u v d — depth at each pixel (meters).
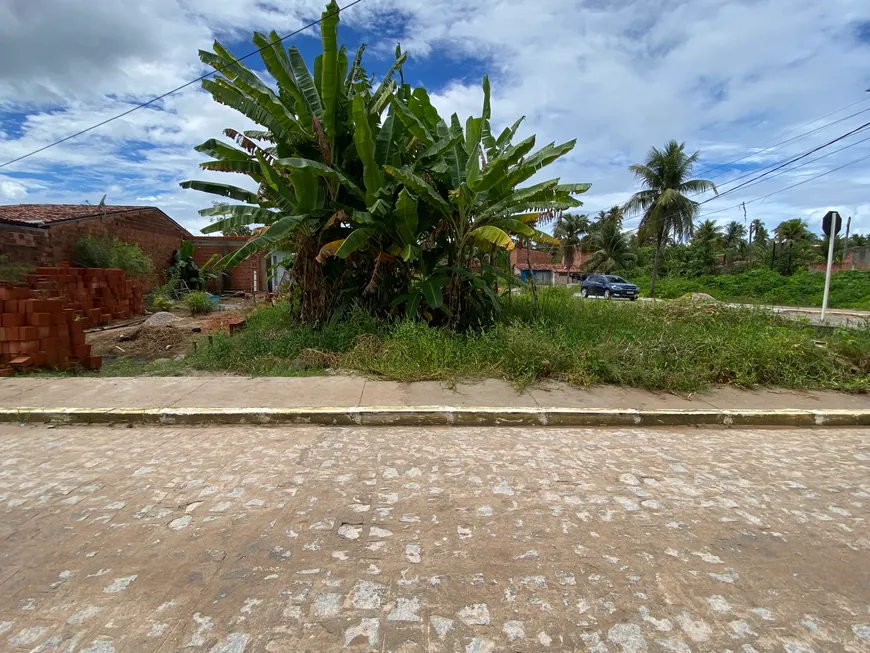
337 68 8.04
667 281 32.56
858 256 36.81
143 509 3.16
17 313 6.96
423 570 2.53
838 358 7.00
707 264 37.38
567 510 3.20
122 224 18.08
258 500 3.29
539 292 13.62
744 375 6.53
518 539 2.83
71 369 7.31
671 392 6.13
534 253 47.41
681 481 3.70
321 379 6.51
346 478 3.68
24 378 6.54
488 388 6.12
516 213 9.03
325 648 1.99
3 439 4.63
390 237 8.78
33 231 14.17
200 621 2.14
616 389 6.21
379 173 8.01
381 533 2.88
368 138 7.54
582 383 6.36
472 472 3.82
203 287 21.52
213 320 13.56
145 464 3.95
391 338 7.59
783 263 34.09
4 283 10.59
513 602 2.28
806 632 2.11
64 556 2.64
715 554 2.70
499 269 10.02
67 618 2.16
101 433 4.83
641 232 29.62
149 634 2.06
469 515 3.12
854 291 23.80
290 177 7.86
